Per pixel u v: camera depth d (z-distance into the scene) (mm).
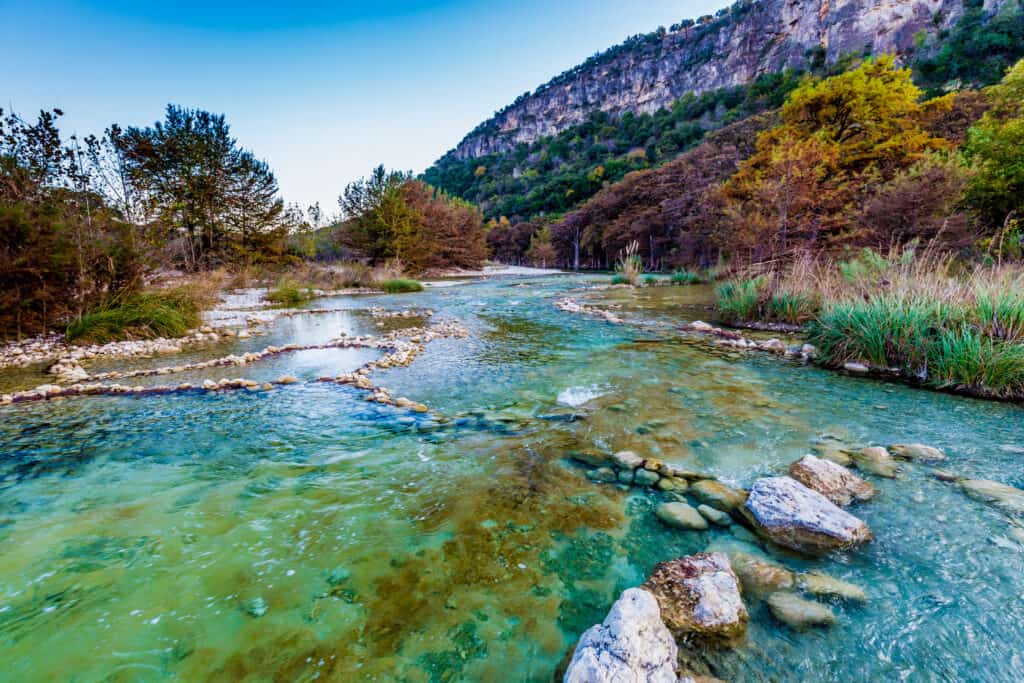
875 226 11094
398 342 7234
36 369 5867
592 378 4965
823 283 7824
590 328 8430
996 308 4410
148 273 9055
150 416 3939
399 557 1964
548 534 2123
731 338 7137
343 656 1441
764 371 5145
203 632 1540
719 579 1677
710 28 118125
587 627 1563
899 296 5215
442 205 34969
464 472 2791
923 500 2311
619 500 2426
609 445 3170
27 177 7473
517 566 1896
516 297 15359
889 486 2465
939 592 1662
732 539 2045
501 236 61469
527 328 8570
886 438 3172
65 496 2543
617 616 1394
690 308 10977
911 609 1579
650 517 2254
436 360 5988
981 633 1468
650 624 1383
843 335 5434
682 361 5676
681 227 27406
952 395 4160
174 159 17078
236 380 4957
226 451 3182
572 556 1957
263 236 20953
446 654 1448
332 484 2664
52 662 1418
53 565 1912
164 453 3156
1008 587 1674
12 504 2449
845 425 3449
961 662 1365
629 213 36094
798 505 2158
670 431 3396
